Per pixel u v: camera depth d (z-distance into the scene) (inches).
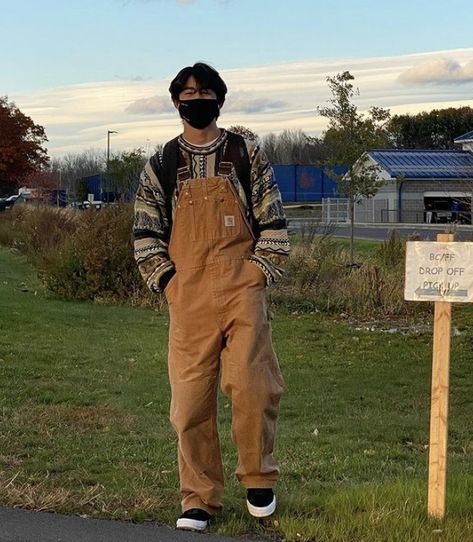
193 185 183.0
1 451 261.0
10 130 1993.1
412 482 216.5
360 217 2123.5
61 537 181.9
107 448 271.0
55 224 1080.8
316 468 254.8
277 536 185.3
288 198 2726.4
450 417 353.7
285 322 619.8
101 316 624.1
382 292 674.8
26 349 473.4
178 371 187.2
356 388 409.4
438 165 2055.9
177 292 185.2
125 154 1863.9
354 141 1019.9
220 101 184.4
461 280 182.9
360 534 181.3
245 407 182.1
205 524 188.2
